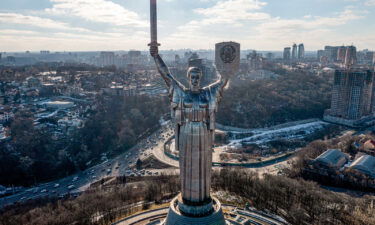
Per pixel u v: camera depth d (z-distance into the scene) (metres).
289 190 105.81
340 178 134.62
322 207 96.06
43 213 97.31
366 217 91.69
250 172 124.00
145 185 118.50
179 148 50.34
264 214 89.19
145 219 84.12
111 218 87.19
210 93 48.69
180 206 51.81
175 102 48.50
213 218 50.34
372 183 129.00
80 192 138.62
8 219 98.31
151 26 47.88
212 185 113.31
